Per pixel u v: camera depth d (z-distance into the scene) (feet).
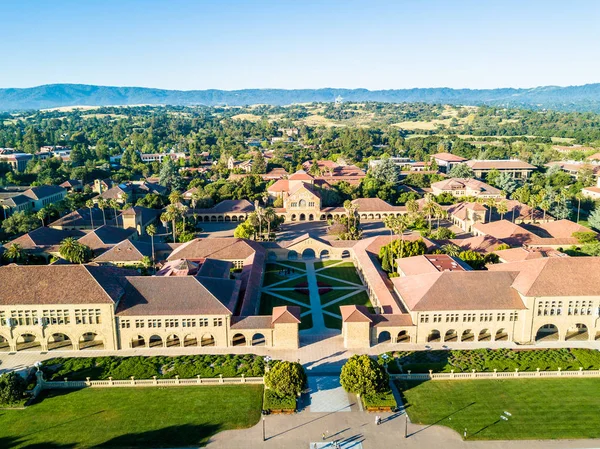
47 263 497.05
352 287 449.48
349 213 619.67
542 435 243.81
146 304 332.19
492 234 562.66
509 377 296.92
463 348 330.95
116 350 330.75
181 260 418.51
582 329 359.25
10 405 269.03
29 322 325.62
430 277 357.82
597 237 549.95
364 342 333.62
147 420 256.93
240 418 258.37
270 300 416.67
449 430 248.11
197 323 331.36
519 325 339.16
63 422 255.70
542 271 342.85
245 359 315.37
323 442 239.09
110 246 522.06
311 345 337.11
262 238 607.78
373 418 258.16
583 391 281.74
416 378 295.89
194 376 295.89
